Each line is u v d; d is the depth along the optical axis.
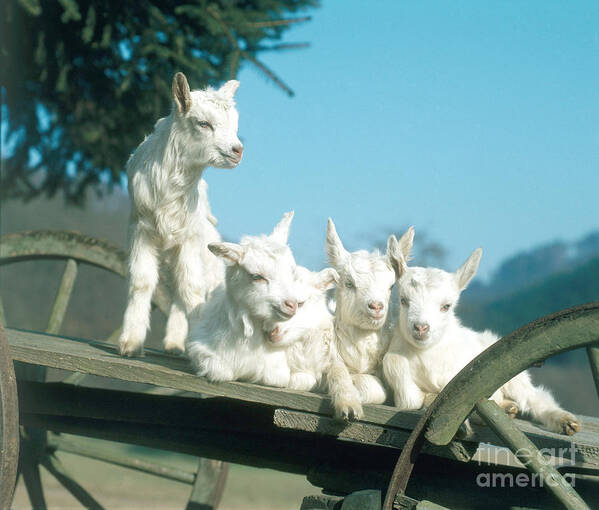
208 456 2.14
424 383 1.89
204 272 2.25
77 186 3.71
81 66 3.11
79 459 4.96
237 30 3.00
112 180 3.59
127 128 3.29
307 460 2.05
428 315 1.84
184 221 2.19
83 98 3.21
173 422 2.12
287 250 1.89
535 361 1.69
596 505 1.88
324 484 1.91
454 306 1.90
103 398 2.17
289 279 1.87
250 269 1.86
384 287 1.91
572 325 1.66
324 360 1.94
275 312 1.86
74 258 2.68
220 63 3.11
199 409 2.11
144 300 2.19
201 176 2.19
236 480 4.79
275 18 3.15
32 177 4.02
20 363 2.47
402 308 1.88
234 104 2.15
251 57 2.93
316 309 1.99
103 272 6.99
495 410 1.71
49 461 2.61
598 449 1.72
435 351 1.88
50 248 2.69
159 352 2.29
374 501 1.77
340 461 1.93
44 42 3.00
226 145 2.10
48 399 2.20
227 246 1.87
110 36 2.98
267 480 4.85
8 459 1.89
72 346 2.13
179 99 2.11
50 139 3.41
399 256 1.90
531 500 1.87
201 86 3.04
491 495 1.87
